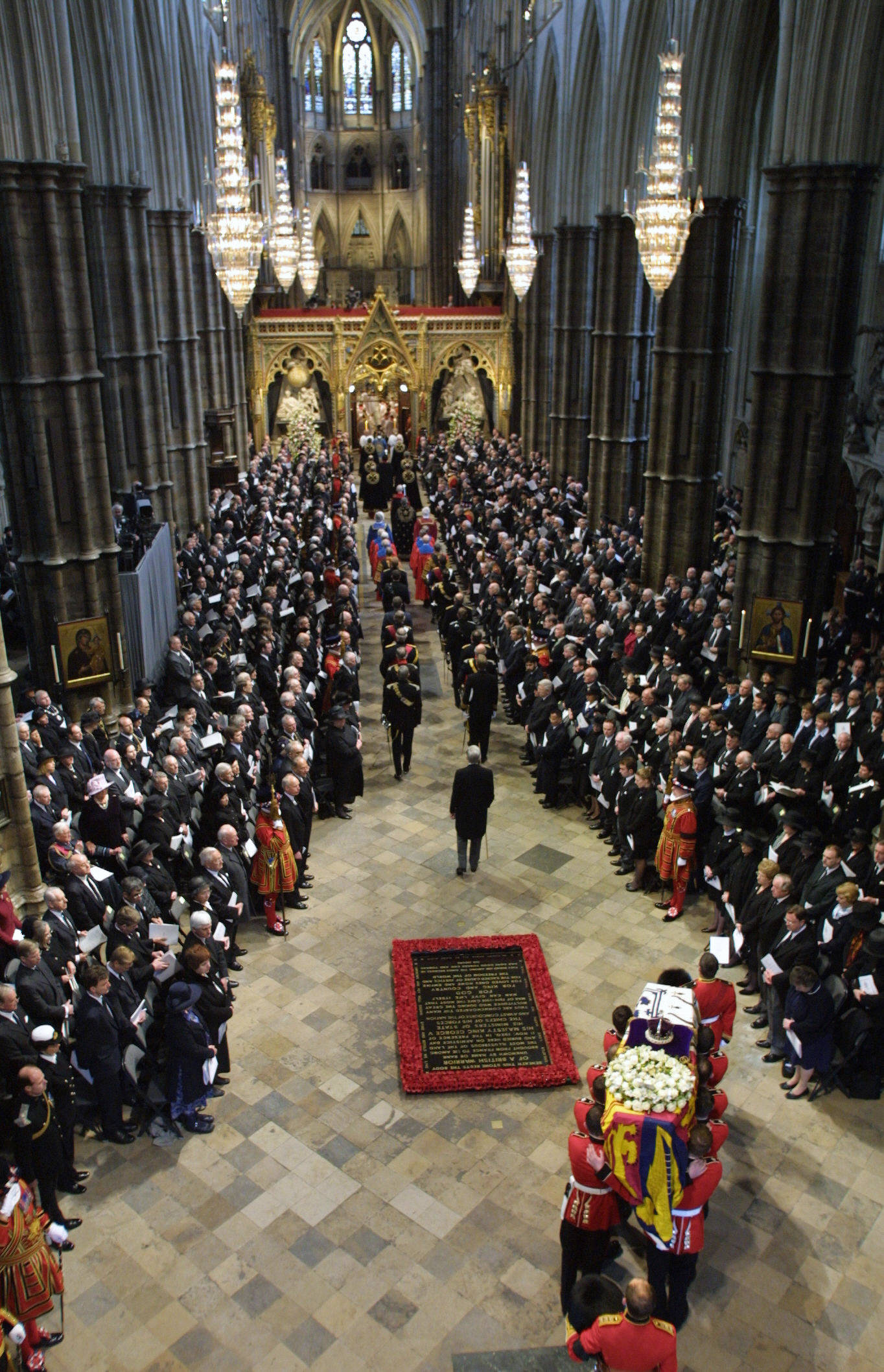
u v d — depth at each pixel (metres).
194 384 30.06
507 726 20.42
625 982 12.22
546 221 39.44
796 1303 8.20
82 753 14.47
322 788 16.78
